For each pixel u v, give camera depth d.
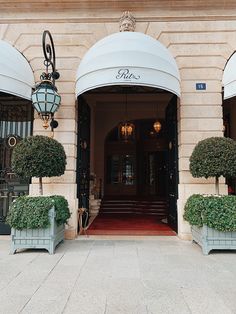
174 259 5.62
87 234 7.99
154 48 6.94
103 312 3.47
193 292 4.05
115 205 13.76
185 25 7.90
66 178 7.61
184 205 7.41
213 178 7.45
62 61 7.90
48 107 6.78
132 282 4.41
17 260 5.55
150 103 13.97
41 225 5.93
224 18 7.86
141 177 18.09
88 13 7.96
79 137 8.26
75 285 4.28
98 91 9.84
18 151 6.28
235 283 4.39
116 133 18.33
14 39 7.99
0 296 3.90
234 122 10.75
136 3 7.84
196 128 7.61
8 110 8.48
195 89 7.71
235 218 5.91
